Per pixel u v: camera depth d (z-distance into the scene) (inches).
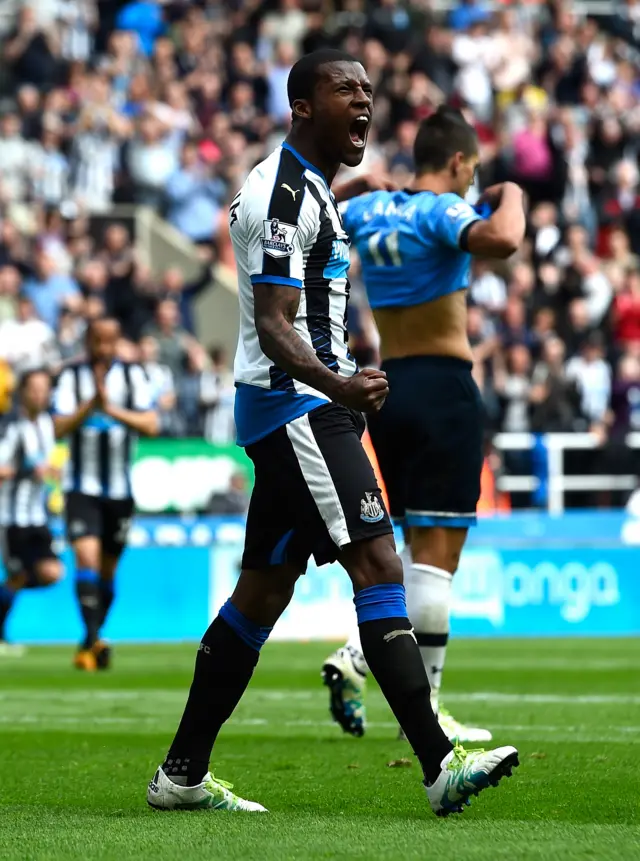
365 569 467.2
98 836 425.7
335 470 467.2
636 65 2655.0
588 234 2273.6
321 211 474.0
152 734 761.0
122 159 2119.8
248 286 477.7
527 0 2578.7
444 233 656.4
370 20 2338.8
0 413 1664.6
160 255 2078.0
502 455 1770.4
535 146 2239.2
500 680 1107.9
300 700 957.8
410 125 2185.0
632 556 1765.5
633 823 449.1
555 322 1977.1
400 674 454.3
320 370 453.7
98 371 1206.3
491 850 386.3
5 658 1375.5
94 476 1229.7
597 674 1164.5
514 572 1722.4
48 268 1850.4
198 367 1739.7
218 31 2326.5
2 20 2348.7
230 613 492.7
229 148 2180.1
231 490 1669.5
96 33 2380.7
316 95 477.7
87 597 1224.8
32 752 677.9
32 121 2086.6
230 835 422.6
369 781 563.8
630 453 1791.3
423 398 671.8
